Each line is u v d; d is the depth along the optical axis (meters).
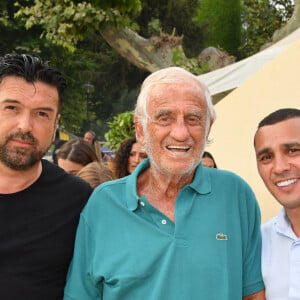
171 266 2.15
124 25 9.02
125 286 2.17
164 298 2.13
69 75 23.47
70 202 2.43
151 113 2.19
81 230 2.35
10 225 2.29
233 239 2.26
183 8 22.83
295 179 2.25
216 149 6.12
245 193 2.39
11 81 2.27
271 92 5.33
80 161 4.50
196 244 2.19
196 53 23.48
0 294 2.20
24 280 2.24
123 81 25.56
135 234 2.23
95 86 25.52
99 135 30.34
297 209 2.27
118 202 2.30
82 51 23.42
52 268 2.32
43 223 2.34
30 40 20.81
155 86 2.20
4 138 2.27
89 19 8.61
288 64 5.16
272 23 12.93
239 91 5.77
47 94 2.32
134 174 2.36
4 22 19.42
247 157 5.57
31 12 9.22
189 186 2.27
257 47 12.96
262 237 2.43
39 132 2.30
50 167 2.51
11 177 2.34
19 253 2.26
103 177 3.83
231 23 13.53
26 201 2.35
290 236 2.29
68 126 24.17
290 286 2.21
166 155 2.19
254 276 2.34
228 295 2.16
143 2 22.02
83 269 2.33
